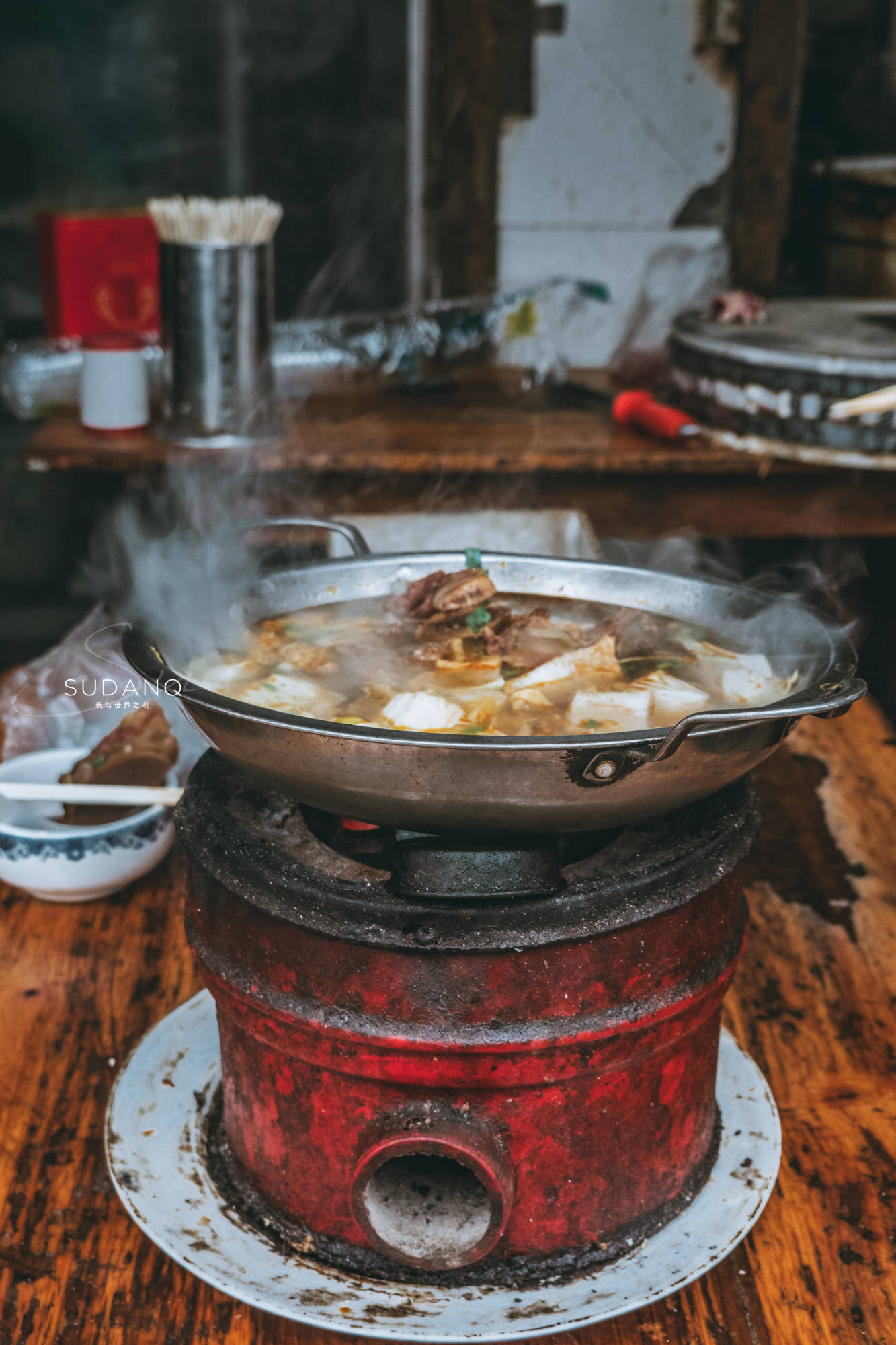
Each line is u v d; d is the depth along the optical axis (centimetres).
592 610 164
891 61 398
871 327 315
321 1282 126
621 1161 129
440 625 157
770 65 361
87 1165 146
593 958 119
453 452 302
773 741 118
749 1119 152
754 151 371
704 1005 131
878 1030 173
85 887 195
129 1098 153
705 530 321
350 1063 122
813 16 396
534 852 118
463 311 367
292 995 123
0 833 190
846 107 407
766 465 300
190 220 291
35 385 345
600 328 394
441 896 117
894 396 152
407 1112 120
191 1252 128
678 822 135
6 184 409
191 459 301
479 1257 119
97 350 313
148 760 199
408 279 411
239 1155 141
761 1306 128
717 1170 144
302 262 416
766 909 200
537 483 316
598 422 333
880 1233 138
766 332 308
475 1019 118
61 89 398
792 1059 167
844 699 108
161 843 199
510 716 133
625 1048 123
